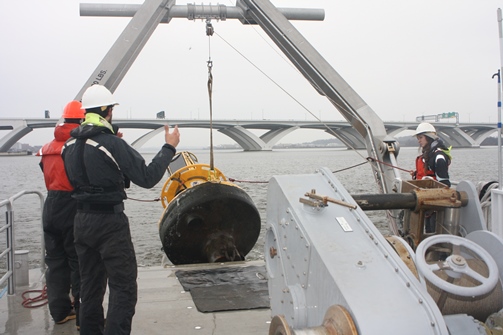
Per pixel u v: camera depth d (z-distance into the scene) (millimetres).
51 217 4180
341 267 2232
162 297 5148
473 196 3246
